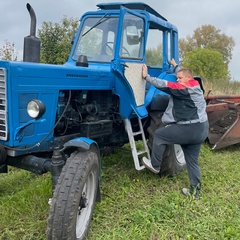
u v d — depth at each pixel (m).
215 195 4.28
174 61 5.34
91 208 3.35
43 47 9.80
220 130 6.43
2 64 2.92
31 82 3.14
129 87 3.93
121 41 4.12
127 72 3.85
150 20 4.57
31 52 3.52
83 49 4.76
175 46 5.58
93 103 4.15
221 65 32.44
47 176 4.58
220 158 5.96
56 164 3.13
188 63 33.09
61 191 2.85
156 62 5.07
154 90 4.64
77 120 3.88
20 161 3.32
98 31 4.66
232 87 15.20
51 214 2.81
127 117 4.36
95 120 4.11
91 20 4.79
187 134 4.07
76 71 3.68
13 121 3.02
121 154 5.75
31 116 2.90
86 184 3.24
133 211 3.75
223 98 7.12
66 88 3.55
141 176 4.84
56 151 3.17
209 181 4.73
